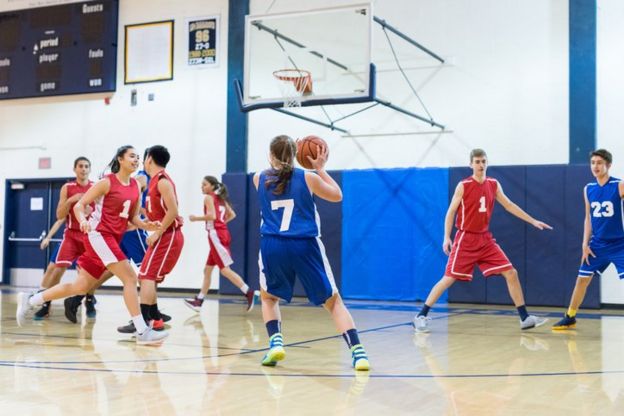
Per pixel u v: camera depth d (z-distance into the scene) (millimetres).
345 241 11898
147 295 6559
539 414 3389
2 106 14836
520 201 10789
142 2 13789
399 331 7109
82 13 14086
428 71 11656
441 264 11281
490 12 11336
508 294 10750
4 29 14656
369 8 9133
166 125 13523
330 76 11570
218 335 6551
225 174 12578
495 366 4855
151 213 6523
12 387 3994
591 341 6328
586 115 10609
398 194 11641
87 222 5602
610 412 3436
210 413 3385
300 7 12367
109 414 3355
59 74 14211
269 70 11047
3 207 14766
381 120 11938
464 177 11242
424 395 3832
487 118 11297
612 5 10594
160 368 4676
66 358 5094
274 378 4324
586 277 7164
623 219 6797
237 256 12398
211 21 13250
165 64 13578
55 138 14422
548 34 10977
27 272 14672
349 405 3570
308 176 4547
